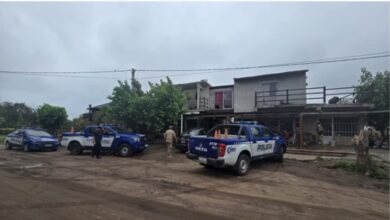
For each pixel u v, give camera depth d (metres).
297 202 7.30
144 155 17.23
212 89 29.86
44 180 9.29
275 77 24.08
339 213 6.52
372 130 21.06
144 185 8.84
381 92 23.67
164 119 21.22
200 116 24.92
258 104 24.09
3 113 62.97
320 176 11.02
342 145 20.41
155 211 6.17
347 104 19.53
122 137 16.69
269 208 6.66
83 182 9.10
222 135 11.98
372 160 12.03
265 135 12.71
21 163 13.44
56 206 6.32
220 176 10.63
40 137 19.77
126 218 5.62
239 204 6.91
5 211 5.87
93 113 35.66
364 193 8.76
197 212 6.17
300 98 22.88
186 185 8.95
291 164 13.22
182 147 17.98
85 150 18.86
